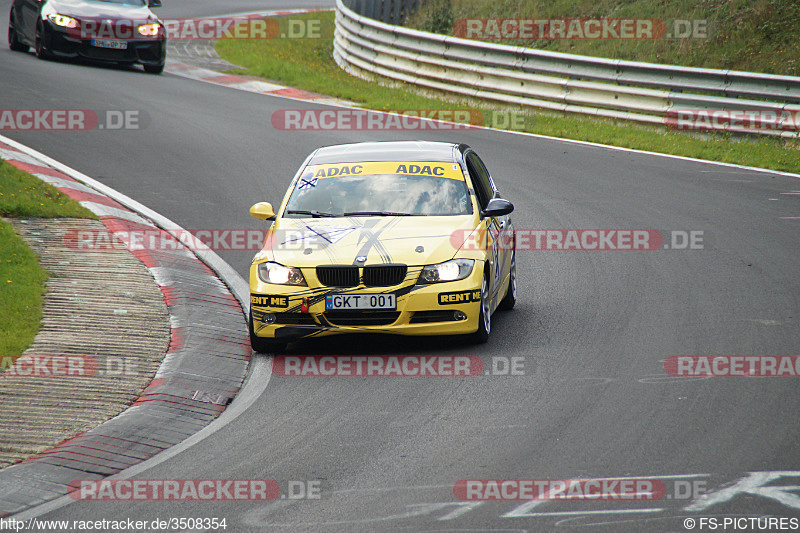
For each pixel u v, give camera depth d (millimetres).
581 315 29750
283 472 18766
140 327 27922
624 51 81250
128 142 54000
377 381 24312
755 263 35031
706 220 41719
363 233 27344
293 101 70250
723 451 18891
